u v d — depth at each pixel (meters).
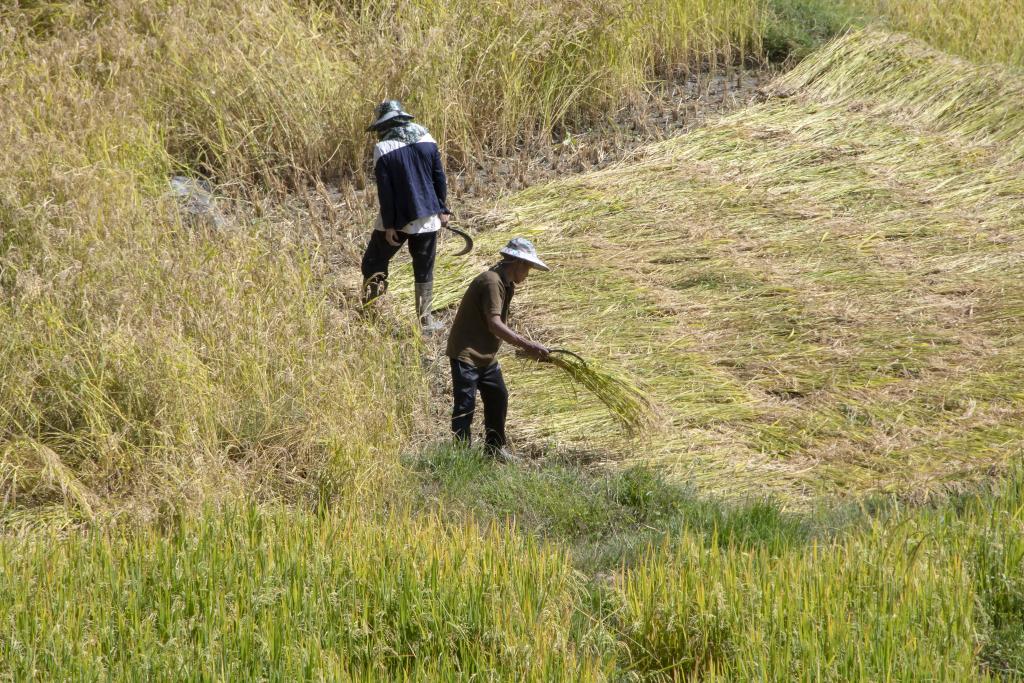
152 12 10.66
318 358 6.43
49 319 6.05
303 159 10.16
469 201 9.96
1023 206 9.49
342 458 5.69
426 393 6.96
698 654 4.09
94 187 7.70
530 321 7.81
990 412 6.43
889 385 6.80
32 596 4.24
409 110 10.19
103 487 5.61
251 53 10.22
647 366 7.18
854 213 9.48
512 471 6.06
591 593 4.61
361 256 8.90
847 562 4.46
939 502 5.54
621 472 6.12
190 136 9.91
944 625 4.08
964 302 7.84
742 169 10.34
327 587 4.32
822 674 3.79
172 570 4.42
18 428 5.82
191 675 3.78
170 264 6.94
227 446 5.93
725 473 6.09
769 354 7.28
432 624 4.14
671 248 8.87
